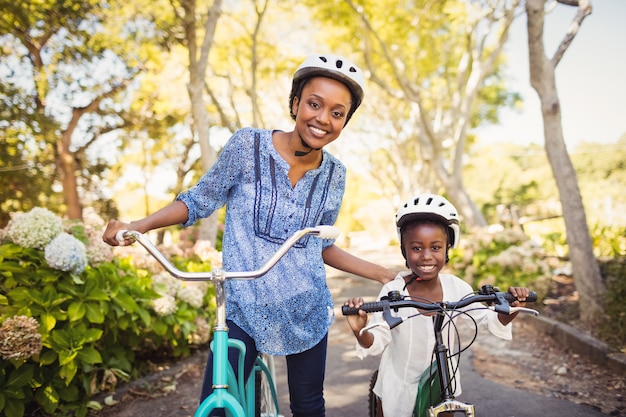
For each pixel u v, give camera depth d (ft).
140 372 15.15
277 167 7.30
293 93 7.57
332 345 20.20
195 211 7.39
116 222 6.40
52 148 54.44
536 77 21.65
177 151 71.31
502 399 13.89
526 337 20.42
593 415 12.65
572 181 20.89
